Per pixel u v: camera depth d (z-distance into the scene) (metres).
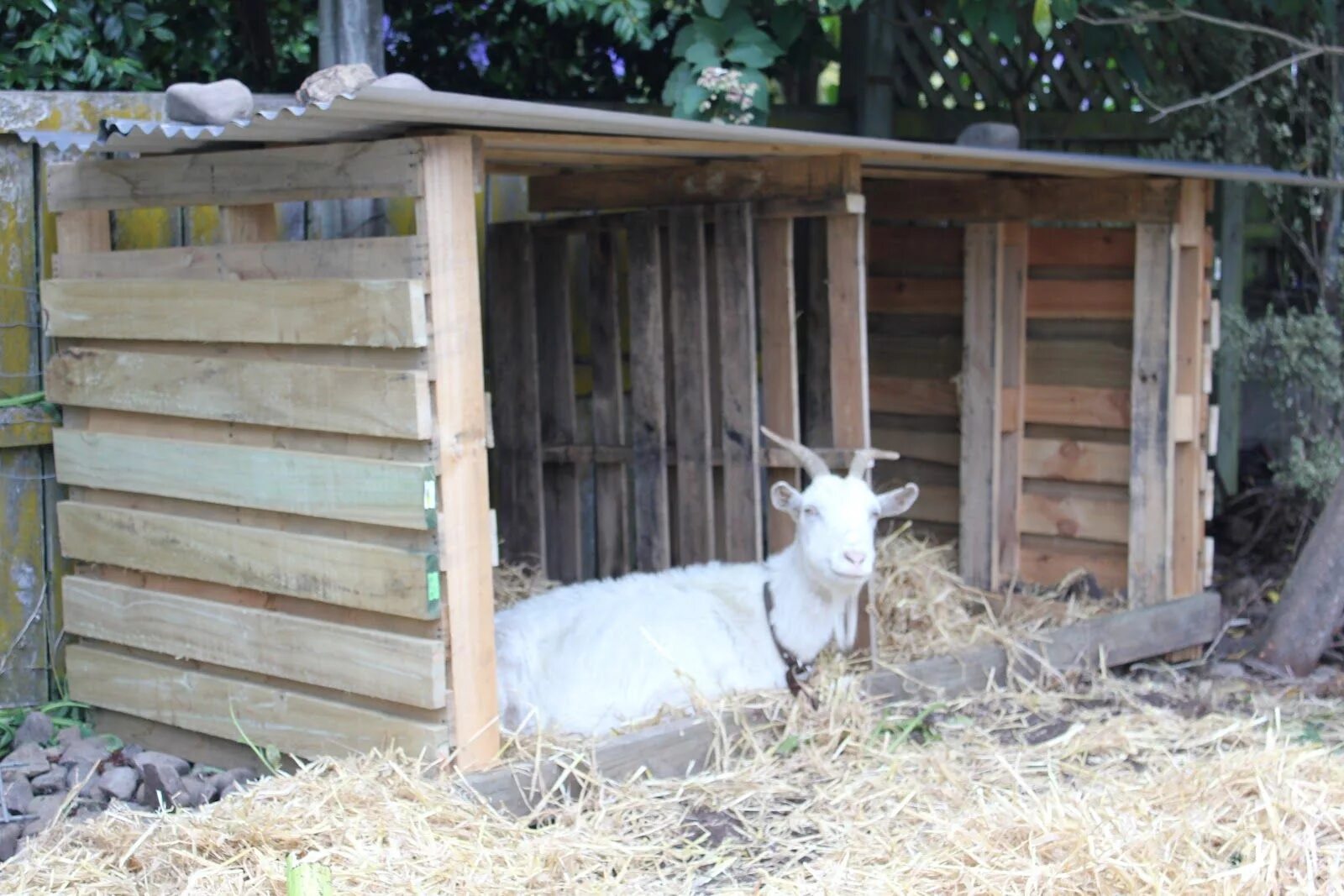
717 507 6.30
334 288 4.38
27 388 5.30
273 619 4.71
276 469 4.62
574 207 6.39
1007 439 6.91
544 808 4.50
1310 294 7.97
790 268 5.71
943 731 5.34
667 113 7.36
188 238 5.51
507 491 6.86
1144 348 6.46
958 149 5.11
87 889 3.73
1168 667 6.42
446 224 4.27
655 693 5.12
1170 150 7.58
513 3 7.65
